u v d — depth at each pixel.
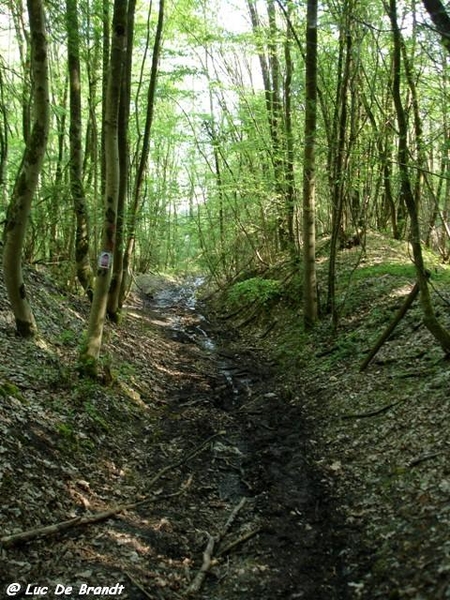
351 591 4.67
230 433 8.37
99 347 8.72
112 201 8.23
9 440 5.68
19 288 8.38
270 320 15.20
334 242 11.16
